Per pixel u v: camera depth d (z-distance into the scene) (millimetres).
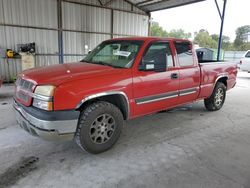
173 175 2498
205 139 3551
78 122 2709
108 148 3029
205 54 16703
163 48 3598
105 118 2908
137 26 13977
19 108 2814
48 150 3004
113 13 12586
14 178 2350
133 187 2268
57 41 10820
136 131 3807
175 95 3836
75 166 2629
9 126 3834
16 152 2918
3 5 9000
